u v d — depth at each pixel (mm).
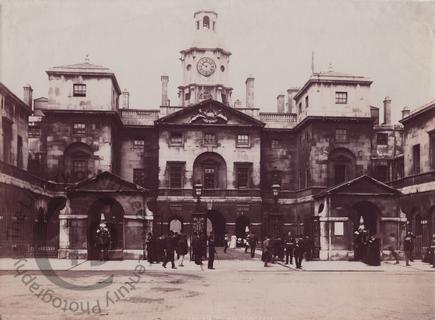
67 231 30062
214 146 48750
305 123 47250
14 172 33156
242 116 48969
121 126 49656
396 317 14250
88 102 45062
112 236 32188
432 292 18328
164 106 49750
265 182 50969
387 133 50875
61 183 43594
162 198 47625
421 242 34312
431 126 35469
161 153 48344
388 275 23594
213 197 47938
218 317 13930
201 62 62312
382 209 32906
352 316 14250
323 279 21891
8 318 13797
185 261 30359
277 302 16031
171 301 16016
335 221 32875
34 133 49531
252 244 34125
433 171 34062
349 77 46219
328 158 45656
